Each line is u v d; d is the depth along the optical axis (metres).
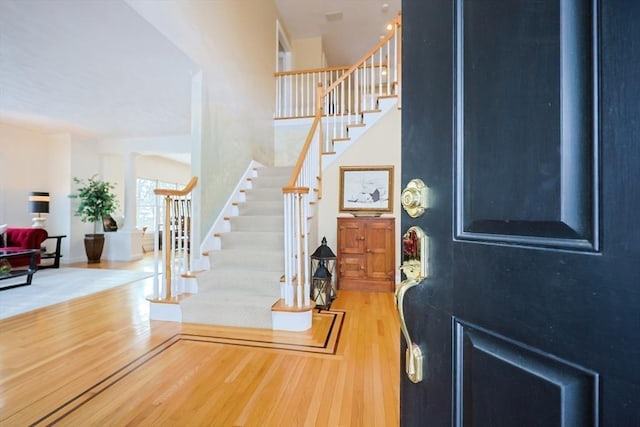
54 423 1.44
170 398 1.63
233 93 3.93
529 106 0.45
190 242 3.08
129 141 6.36
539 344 0.43
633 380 0.34
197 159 3.19
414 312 0.66
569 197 0.40
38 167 5.83
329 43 7.39
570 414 0.39
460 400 0.55
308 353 2.13
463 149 0.55
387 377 1.84
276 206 3.77
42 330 2.51
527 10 0.46
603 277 0.36
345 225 3.80
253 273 2.88
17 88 3.75
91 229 6.34
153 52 2.84
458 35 0.57
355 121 4.51
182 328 2.56
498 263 0.49
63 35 2.56
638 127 0.34
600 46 0.37
